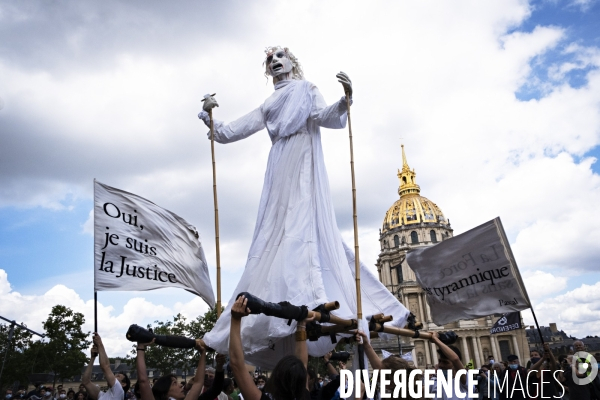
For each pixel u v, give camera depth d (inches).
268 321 371.9
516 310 469.1
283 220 446.0
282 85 522.9
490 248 478.6
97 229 396.5
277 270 406.0
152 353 3038.9
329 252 434.3
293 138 484.4
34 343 2748.5
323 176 476.1
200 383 334.6
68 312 2775.6
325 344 432.1
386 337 444.5
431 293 510.3
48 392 1073.5
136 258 413.7
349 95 430.9
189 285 448.8
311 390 424.2
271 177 486.9
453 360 316.2
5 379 2642.7
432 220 6284.5
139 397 383.9
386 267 6215.6
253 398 190.1
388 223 6481.3
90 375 329.1
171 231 450.0
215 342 361.1
